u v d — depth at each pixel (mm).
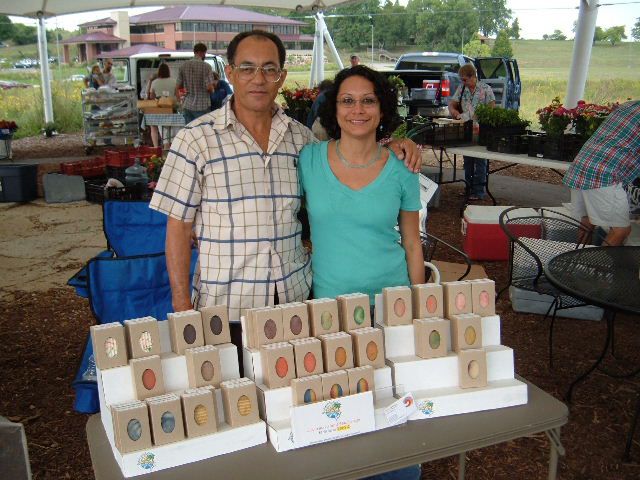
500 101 13594
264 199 2053
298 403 1556
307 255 2326
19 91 19000
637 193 4965
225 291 2066
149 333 1578
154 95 11461
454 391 1721
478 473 2709
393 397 1692
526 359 3672
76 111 16391
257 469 1462
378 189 2111
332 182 2111
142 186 6938
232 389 1527
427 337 1726
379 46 28562
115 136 12195
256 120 2070
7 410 3178
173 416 1474
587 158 4262
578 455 2803
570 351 3768
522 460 2787
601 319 4195
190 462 1485
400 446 1554
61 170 8094
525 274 3973
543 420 1683
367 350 1674
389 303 1767
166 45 33656
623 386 3354
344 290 2150
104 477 1439
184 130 2031
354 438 1586
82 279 3037
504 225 3867
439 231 6418
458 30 27328
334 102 2148
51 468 2725
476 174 7656
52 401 3266
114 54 21328
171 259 2086
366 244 2141
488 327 1836
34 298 4719
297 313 1671
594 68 14164
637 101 4254
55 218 7094
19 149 12953
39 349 3875
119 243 3334
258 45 1977
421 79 13008
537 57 21875
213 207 2045
